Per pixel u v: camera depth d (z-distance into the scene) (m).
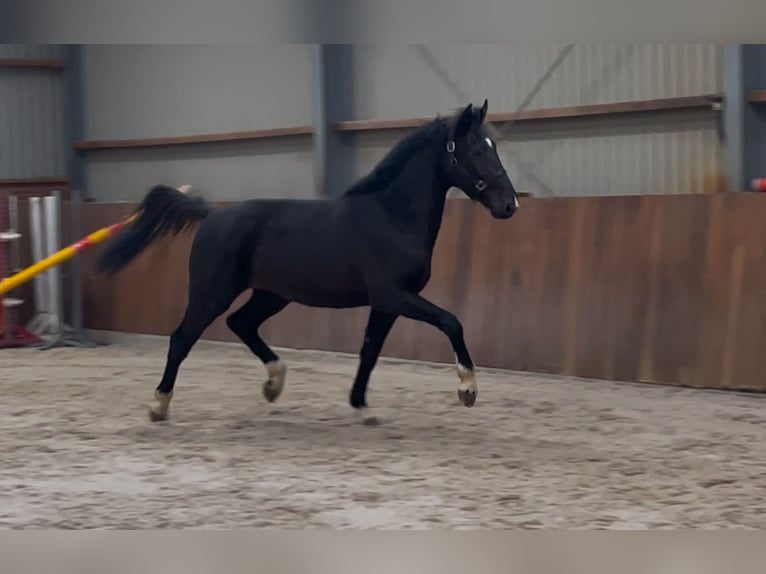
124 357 13.50
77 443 7.81
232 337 13.90
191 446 7.65
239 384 10.81
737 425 8.36
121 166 17.92
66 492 6.32
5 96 17.94
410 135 7.88
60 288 15.00
